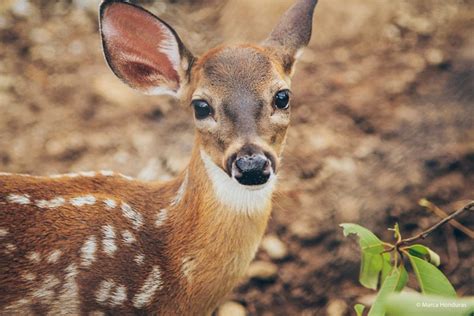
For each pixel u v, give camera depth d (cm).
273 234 764
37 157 827
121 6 565
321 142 839
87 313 585
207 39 973
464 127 834
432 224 768
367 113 863
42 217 576
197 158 572
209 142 553
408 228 768
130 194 605
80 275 575
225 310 720
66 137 845
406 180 795
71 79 900
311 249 756
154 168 825
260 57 557
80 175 611
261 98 542
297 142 840
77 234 576
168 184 609
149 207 600
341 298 732
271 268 743
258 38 959
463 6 985
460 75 889
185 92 585
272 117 545
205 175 568
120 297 583
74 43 944
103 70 913
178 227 586
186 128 866
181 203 589
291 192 793
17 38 942
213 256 576
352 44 946
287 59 588
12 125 852
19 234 569
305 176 808
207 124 550
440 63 914
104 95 883
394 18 965
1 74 899
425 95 875
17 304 573
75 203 585
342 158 822
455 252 758
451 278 743
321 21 960
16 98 877
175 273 584
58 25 963
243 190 563
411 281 741
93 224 581
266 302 728
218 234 571
